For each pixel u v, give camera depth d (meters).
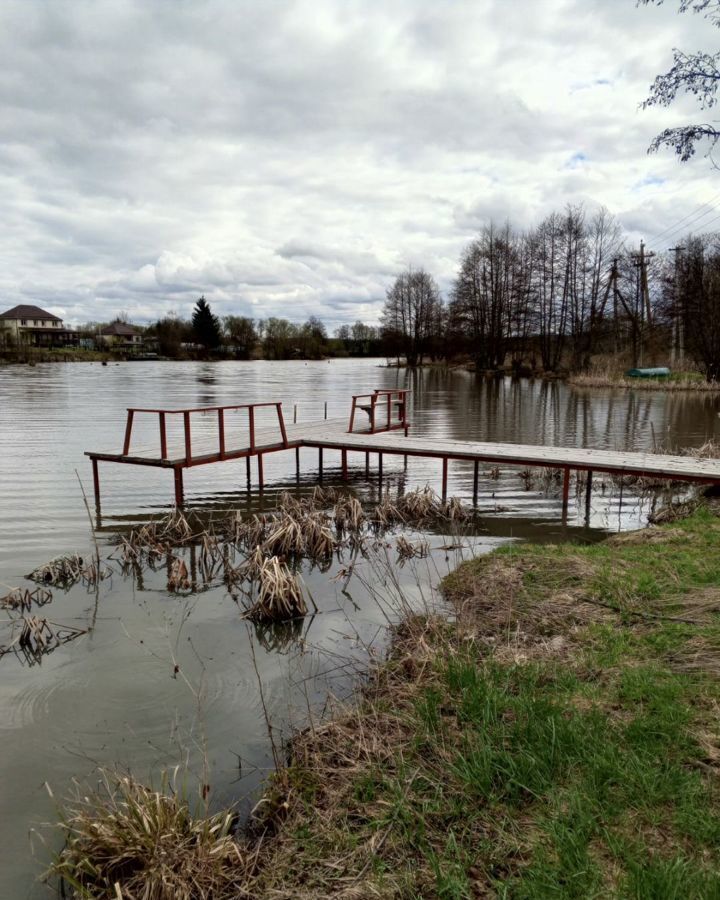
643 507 10.03
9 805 3.36
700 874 2.21
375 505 10.10
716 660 3.88
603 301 42.75
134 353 85.12
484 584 5.92
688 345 37.59
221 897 2.57
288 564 7.32
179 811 2.93
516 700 3.56
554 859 2.44
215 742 3.88
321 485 11.73
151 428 18.70
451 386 36.91
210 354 87.94
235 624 5.70
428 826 2.75
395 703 3.89
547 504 10.22
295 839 2.83
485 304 50.12
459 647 4.37
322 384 38.94
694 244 36.84
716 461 9.72
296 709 4.18
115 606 6.14
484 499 10.58
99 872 2.72
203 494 10.90
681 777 2.77
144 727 4.07
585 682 3.79
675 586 5.28
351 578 6.86
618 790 2.75
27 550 7.84
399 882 2.45
